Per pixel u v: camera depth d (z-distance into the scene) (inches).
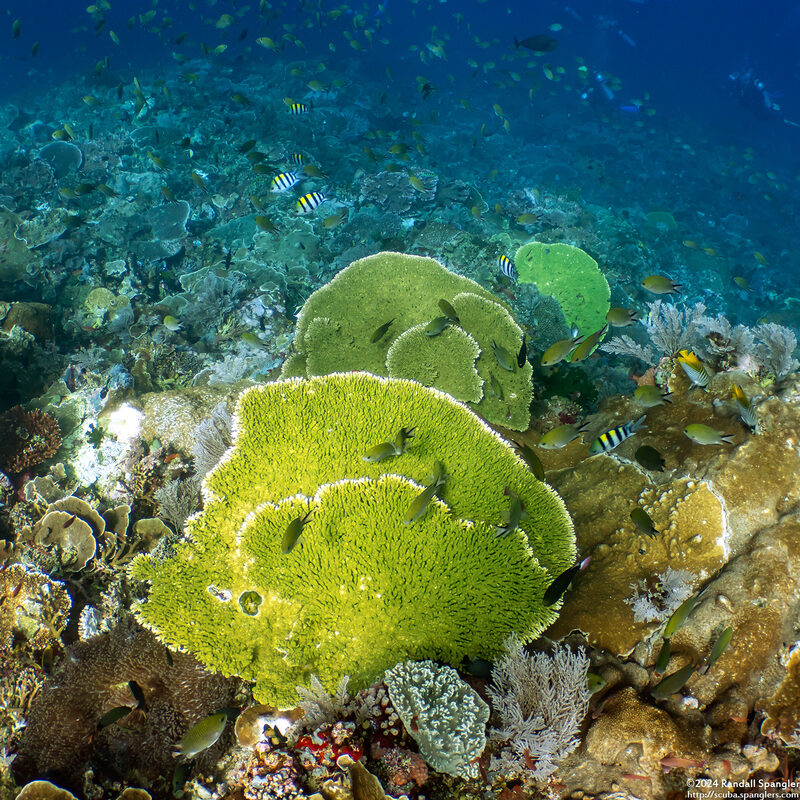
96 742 46.4
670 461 60.3
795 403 57.6
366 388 62.4
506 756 44.3
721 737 46.0
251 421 58.5
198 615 47.2
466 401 69.8
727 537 52.2
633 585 52.6
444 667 43.6
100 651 48.5
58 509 64.5
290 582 47.2
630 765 44.0
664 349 69.9
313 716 43.5
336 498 50.6
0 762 46.8
